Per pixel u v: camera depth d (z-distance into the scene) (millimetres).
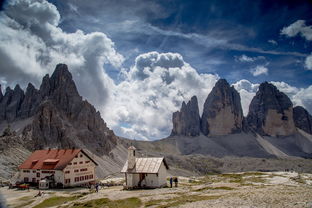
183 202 43812
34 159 116000
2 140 167625
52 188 101375
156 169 73438
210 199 43531
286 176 98250
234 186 62781
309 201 33594
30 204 66125
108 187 90375
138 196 55781
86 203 54250
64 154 112750
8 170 131500
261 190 48906
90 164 118875
